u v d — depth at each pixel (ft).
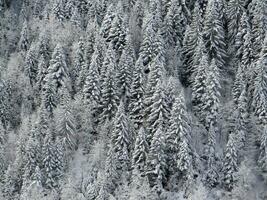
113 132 277.85
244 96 290.97
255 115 292.81
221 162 274.77
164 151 267.80
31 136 285.02
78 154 293.02
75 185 271.90
